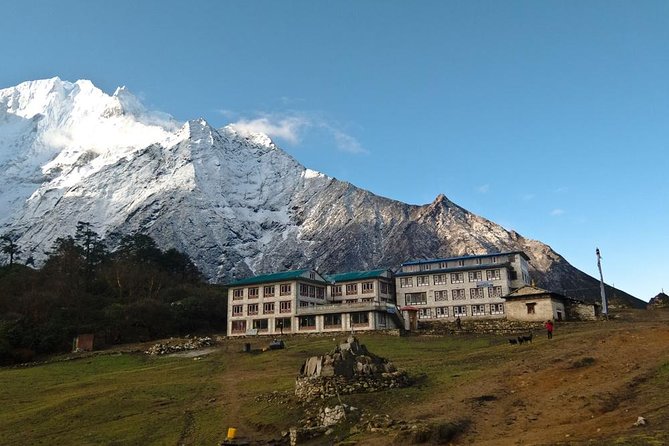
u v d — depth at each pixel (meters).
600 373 33.03
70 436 34.28
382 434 25.86
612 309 100.31
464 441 23.92
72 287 120.69
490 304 94.62
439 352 55.34
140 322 99.31
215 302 117.25
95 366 68.81
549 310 76.62
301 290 96.00
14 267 140.12
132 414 38.28
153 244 174.25
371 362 36.91
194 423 34.38
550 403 28.14
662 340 40.50
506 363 40.84
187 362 65.19
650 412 23.92
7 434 36.25
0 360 78.88
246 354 67.81
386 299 104.88
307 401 33.56
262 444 27.80
